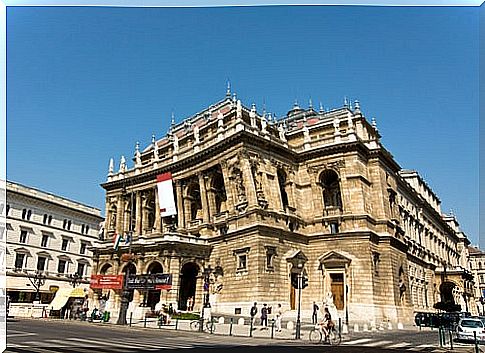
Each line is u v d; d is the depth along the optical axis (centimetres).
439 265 10638
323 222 6631
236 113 6825
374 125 7719
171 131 8894
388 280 6378
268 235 5962
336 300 6253
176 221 7475
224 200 7025
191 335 3834
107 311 5884
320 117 8062
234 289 5988
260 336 3962
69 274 9950
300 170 7075
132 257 6450
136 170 8362
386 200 6962
